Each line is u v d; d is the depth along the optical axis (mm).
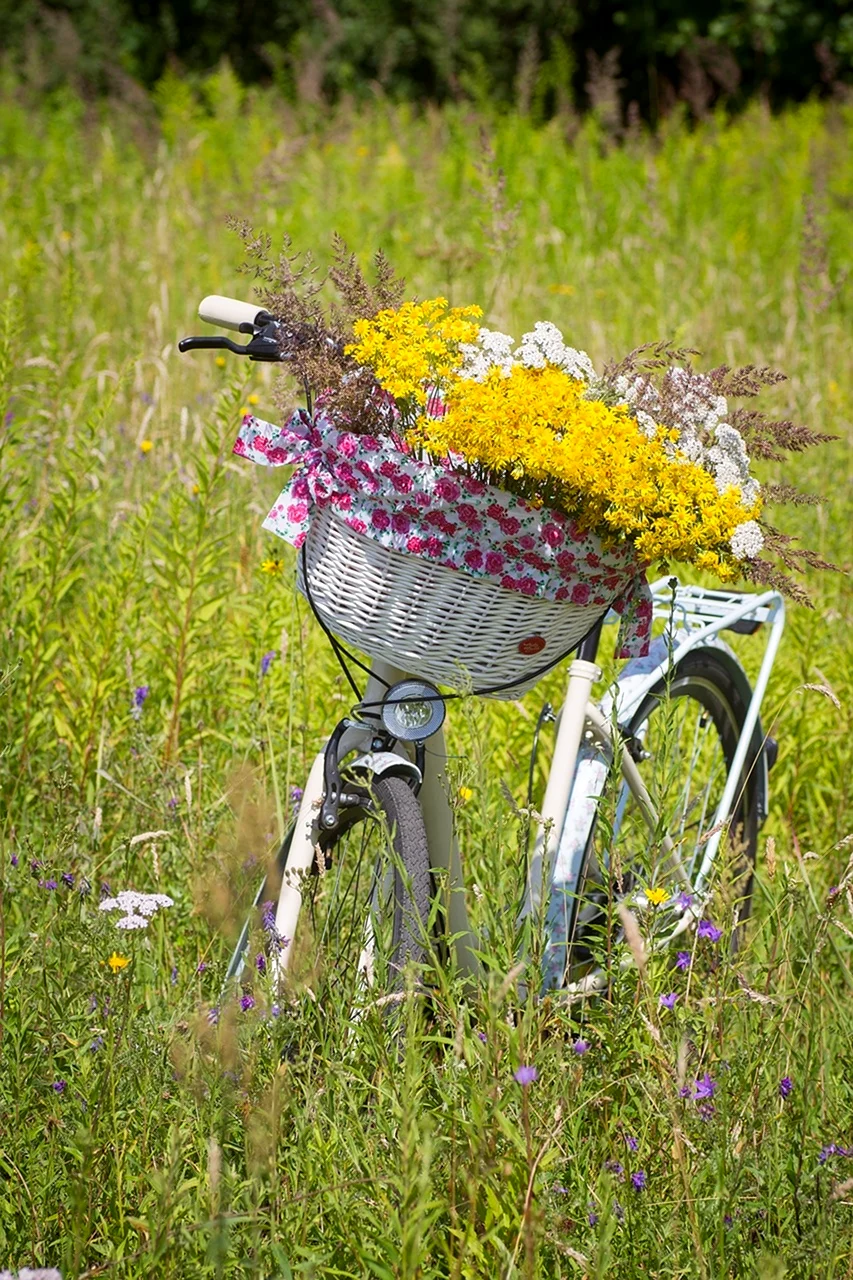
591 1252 4348
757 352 16031
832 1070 5676
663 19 38250
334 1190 4379
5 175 22875
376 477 5078
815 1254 4324
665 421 5434
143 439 11664
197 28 38719
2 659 7805
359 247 19469
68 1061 5066
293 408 5578
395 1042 4914
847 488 12359
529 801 5910
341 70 36281
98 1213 4566
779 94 37469
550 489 5160
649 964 5250
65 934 5285
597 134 27500
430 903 5309
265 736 7801
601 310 17266
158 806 7305
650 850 5352
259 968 5016
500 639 5344
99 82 35250
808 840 8430
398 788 5430
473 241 19391
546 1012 5023
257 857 5301
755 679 9297
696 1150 4555
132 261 17969
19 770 7738
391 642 5336
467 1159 4441
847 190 23609
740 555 5293
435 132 24516
